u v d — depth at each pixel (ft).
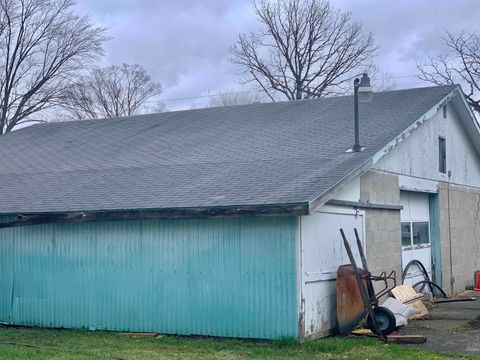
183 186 39.04
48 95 129.39
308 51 143.02
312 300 35.19
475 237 66.03
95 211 37.88
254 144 47.06
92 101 149.69
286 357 30.45
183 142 51.52
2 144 64.03
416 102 52.90
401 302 39.63
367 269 39.19
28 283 42.01
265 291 34.68
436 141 56.80
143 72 183.83
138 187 40.88
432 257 56.39
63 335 37.88
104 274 39.55
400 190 49.57
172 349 32.78
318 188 33.76
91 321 39.81
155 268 37.96
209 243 36.40
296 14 143.84
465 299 49.37
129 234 38.91
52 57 129.70
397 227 47.65
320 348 32.12
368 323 35.60
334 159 39.52
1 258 43.04
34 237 42.01
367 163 38.58
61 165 51.06
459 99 58.54
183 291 37.01
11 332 39.50
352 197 40.68
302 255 34.40
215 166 42.65
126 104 169.99
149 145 52.75
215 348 32.99
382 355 30.83
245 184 36.86
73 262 40.60
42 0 250.78
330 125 48.98
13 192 44.75
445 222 58.08
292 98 143.33
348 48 142.00
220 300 35.88
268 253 34.71
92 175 46.21
